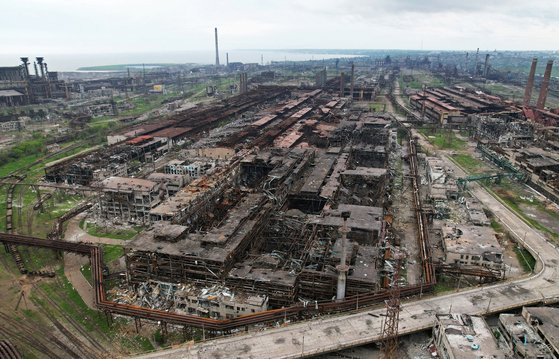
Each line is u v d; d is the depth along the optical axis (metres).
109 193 160.12
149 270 114.44
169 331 99.12
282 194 158.75
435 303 103.12
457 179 192.00
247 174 193.62
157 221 139.00
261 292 104.12
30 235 150.38
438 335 90.94
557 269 119.56
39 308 108.56
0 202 181.75
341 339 90.44
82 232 151.50
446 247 124.12
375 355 91.44
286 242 131.88
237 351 87.38
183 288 106.88
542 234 144.75
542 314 95.19
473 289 109.19
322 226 130.38
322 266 114.12
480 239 129.12
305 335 91.94
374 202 167.25
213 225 146.62
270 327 96.19
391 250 133.38
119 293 112.75
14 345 94.31
